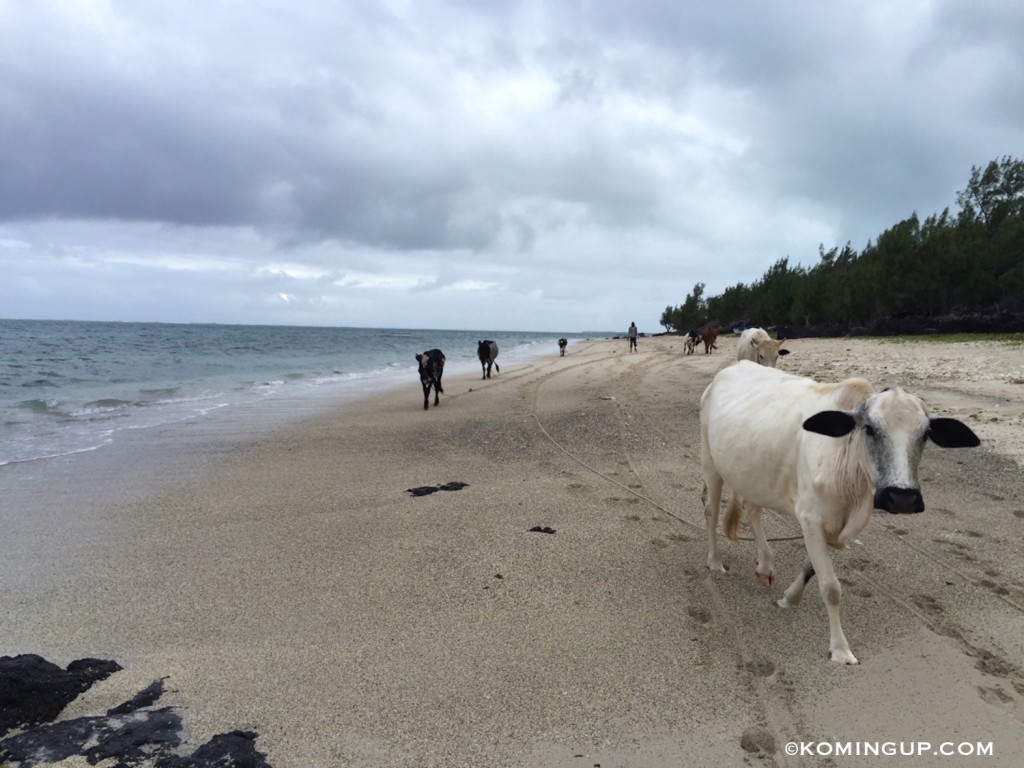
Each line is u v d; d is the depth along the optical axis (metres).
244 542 5.98
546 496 7.40
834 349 27.09
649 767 3.03
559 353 41.50
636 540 6.00
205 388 20.03
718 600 4.78
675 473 8.41
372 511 6.91
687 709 3.46
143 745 3.08
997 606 4.56
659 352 39.59
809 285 45.81
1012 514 6.36
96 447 10.47
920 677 3.72
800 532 6.27
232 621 4.43
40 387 19.42
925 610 4.54
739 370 5.45
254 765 2.98
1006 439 8.68
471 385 20.52
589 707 3.48
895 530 6.05
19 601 4.74
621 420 12.41
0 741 3.11
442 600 4.76
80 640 4.16
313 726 3.29
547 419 12.94
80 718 3.30
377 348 56.41
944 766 3.01
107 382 21.45
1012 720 3.30
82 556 5.64
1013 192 35.88
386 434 11.64
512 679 3.73
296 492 7.72
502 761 3.06
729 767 3.03
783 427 4.28
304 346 56.78
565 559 5.54
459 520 6.57
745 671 3.83
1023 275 29.73
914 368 16.88
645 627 4.37
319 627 4.35
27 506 7.16
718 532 6.26
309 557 5.61
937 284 32.88
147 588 4.98
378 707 3.46
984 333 28.59
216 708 3.41
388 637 4.22
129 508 7.07
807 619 4.46
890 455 3.39
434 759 3.07
